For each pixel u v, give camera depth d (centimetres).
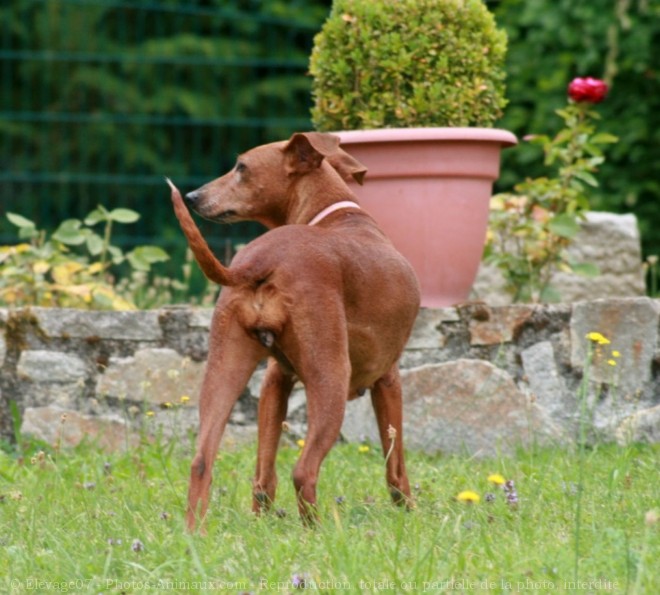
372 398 691
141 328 920
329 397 600
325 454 603
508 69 1619
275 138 2159
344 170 737
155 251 1034
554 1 1577
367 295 630
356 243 642
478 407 882
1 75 2252
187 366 915
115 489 744
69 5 2230
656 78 1567
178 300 1242
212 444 595
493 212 1052
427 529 604
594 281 1207
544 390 901
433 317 904
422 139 873
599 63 1588
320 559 545
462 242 905
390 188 891
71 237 1025
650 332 904
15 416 904
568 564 529
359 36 918
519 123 1616
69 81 2231
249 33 2231
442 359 904
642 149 1576
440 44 917
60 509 679
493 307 907
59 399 915
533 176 1644
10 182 2064
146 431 892
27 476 792
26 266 1020
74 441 909
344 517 645
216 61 1519
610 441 879
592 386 902
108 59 1454
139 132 2186
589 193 1599
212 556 552
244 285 605
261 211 717
